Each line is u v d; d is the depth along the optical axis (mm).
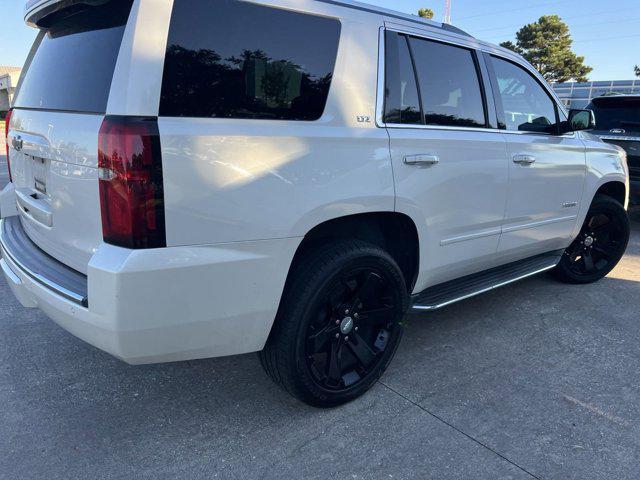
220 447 2418
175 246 1995
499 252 3584
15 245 2766
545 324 3840
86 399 2777
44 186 2467
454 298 3254
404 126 2773
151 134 1896
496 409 2740
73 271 2307
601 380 3053
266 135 2176
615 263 4828
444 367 3176
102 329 2002
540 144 3682
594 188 4297
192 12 2037
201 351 2236
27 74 2836
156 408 2715
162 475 2230
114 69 1977
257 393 2869
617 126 7453
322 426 2584
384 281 2748
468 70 3240
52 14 2529
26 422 2564
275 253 2248
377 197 2584
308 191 2309
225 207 2080
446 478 2236
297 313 2396
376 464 2314
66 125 2154
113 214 1940
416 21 2963
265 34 2244
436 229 2988
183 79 2008
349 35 2549
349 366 2807
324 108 2428
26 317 3730
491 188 3293
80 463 2287
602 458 2373
